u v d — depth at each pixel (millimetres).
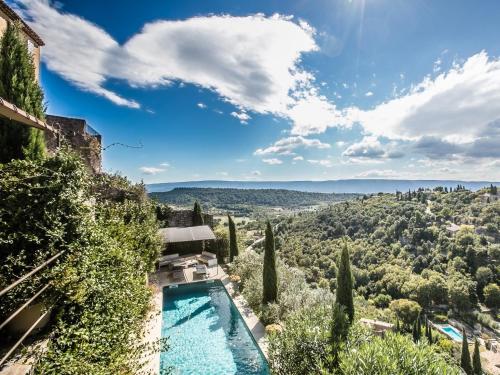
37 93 6301
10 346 3459
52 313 3918
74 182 4359
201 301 12617
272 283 11164
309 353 6375
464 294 44688
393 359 4855
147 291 6301
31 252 3727
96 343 3436
